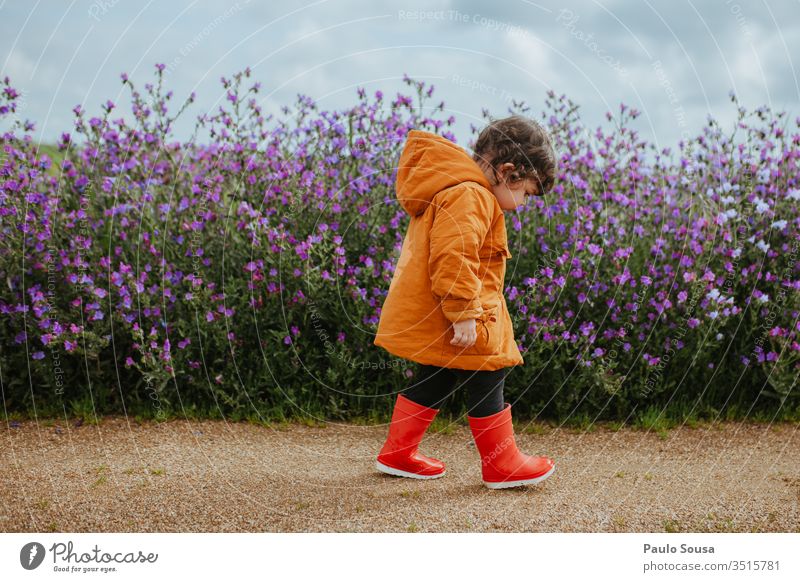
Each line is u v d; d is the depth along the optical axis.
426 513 2.24
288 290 3.32
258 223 3.28
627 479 2.58
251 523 2.15
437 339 2.26
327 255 3.38
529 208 3.54
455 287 2.12
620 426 3.25
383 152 3.58
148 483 2.43
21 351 3.22
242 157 3.59
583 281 3.36
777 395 3.32
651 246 3.64
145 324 3.25
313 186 3.52
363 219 3.50
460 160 2.28
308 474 2.58
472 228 2.14
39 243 3.21
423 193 2.27
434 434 3.12
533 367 3.24
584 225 3.40
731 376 3.43
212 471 2.57
